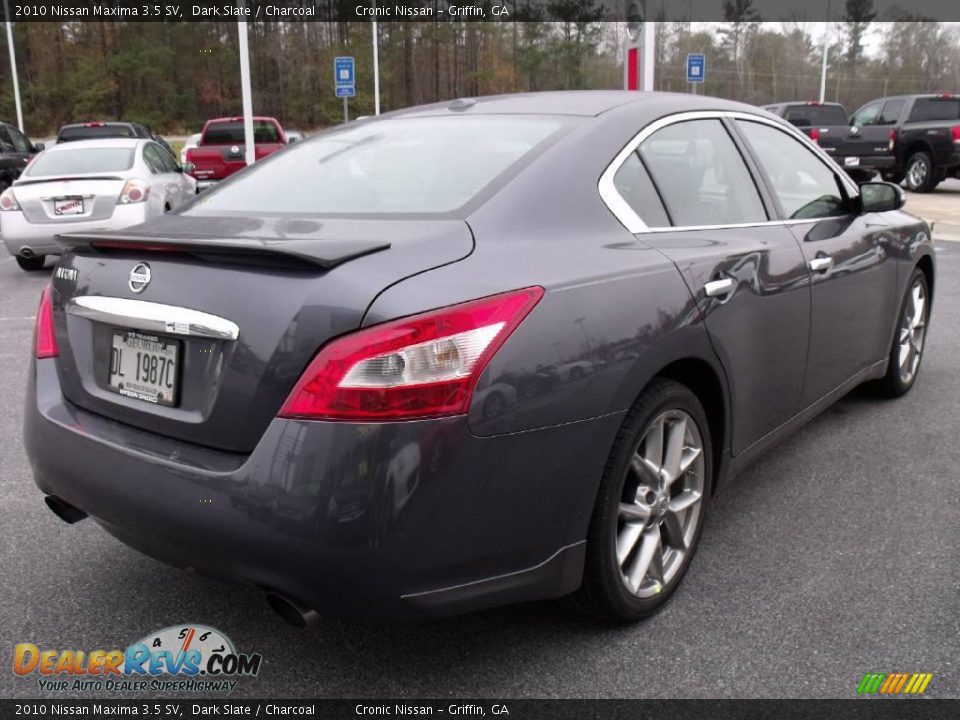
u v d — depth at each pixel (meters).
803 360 3.28
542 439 2.08
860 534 3.13
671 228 2.73
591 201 2.50
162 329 2.15
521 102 3.00
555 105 2.90
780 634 2.51
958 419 4.35
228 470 2.00
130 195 9.23
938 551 2.99
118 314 2.26
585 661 2.41
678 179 2.85
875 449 3.96
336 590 1.94
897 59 76.25
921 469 3.73
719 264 2.70
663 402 2.46
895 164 17.84
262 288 2.02
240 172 3.11
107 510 2.23
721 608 2.65
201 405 2.11
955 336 6.07
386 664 2.42
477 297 2.01
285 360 1.95
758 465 3.80
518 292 2.08
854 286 3.65
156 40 64.44
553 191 2.43
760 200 3.23
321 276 1.98
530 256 2.22
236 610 2.71
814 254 3.29
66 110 65.88
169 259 2.22
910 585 2.77
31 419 2.50
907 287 4.32
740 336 2.78
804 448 3.98
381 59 57.12
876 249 3.85
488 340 1.98
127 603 2.75
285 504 1.90
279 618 2.67
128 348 2.30
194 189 11.73
